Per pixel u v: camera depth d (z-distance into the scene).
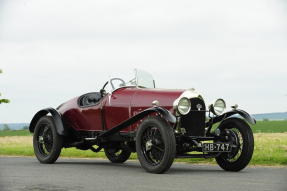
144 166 6.55
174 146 6.25
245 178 5.80
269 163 8.04
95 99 8.62
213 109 7.00
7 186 5.09
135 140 7.05
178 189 4.82
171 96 6.92
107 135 7.57
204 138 6.96
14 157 10.21
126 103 7.45
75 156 10.64
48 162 8.29
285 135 24.00
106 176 6.07
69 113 8.57
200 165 7.91
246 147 6.71
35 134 8.55
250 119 6.86
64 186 5.09
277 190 4.76
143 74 7.87
